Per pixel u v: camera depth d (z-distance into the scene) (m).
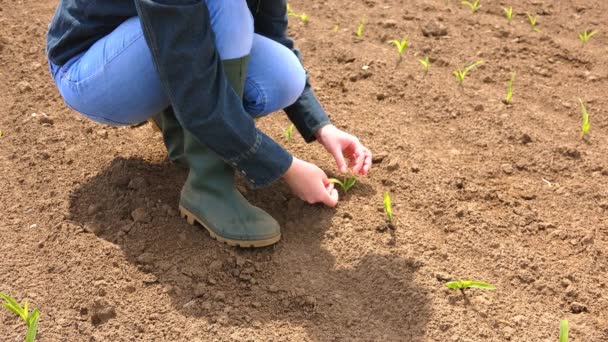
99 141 3.77
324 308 3.20
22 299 3.19
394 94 4.09
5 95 4.00
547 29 4.54
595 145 3.83
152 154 3.71
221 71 3.07
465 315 3.18
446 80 4.16
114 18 3.20
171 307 3.19
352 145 3.50
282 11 3.45
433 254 3.36
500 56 4.33
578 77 4.21
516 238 3.44
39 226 3.42
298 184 3.38
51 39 3.28
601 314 3.21
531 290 3.27
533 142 3.83
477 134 3.87
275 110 3.40
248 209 3.33
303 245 3.39
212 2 3.09
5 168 3.65
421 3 4.76
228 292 3.24
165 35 2.97
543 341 3.12
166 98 3.28
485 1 4.78
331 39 4.43
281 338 3.12
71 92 3.26
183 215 3.41
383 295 3.23
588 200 3.60
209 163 3.29
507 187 3.63
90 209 3.46
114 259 3.30
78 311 3.17
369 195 3.58
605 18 4.62
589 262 3.36
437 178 3.65
